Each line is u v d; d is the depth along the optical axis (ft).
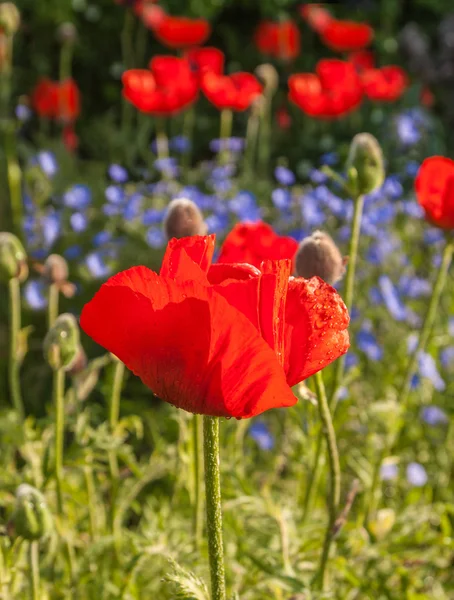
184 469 8.36
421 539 8.37
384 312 13.15
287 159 22.52
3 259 7.62
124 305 3.84
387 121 22.18
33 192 15.62
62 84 19.04
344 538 8.00
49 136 23.43
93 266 13.78
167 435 10.29
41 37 24.75
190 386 3.90
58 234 15.17
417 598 7.94
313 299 4.16
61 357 6.64
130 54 24.34
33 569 6.06
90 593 7.70
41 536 5.88
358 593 8.34
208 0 25.71
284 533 7.12
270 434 11.14
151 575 7.95
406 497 9.99
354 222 7.06
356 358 11.68
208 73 15.96
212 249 4.12
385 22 27.35
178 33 18.89
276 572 6.65
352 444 11.05
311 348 4.19
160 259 14.82
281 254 5.96
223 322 3.67
